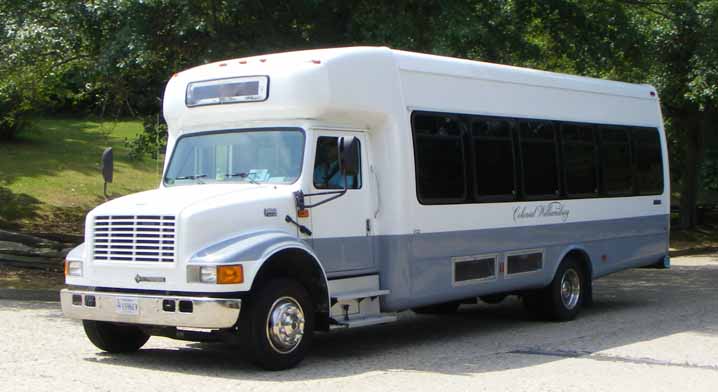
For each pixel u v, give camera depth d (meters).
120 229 9.34
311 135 9.90
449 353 10.68
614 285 18.77
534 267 12.73
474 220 11.65
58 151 30.14
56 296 14.59
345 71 10.10
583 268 13.80
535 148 12.84
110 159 10.41
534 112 12.92
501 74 12.43
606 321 13.47
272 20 16.06
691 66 23.02
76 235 20.16
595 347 11.07
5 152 28.89
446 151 11.34
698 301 15.97
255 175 10.06
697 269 21.98
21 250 17.62
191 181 10.44
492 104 12.20
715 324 13.05
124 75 16.69
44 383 8.45
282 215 9.54
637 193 14.93
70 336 11.27
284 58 10.22
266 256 8.95
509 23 17.28
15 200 23.69
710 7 19.92
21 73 18.25
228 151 10.32
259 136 10.18
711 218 32.38
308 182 9.80
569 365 9.82
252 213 9.31
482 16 16.80
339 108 10.01
